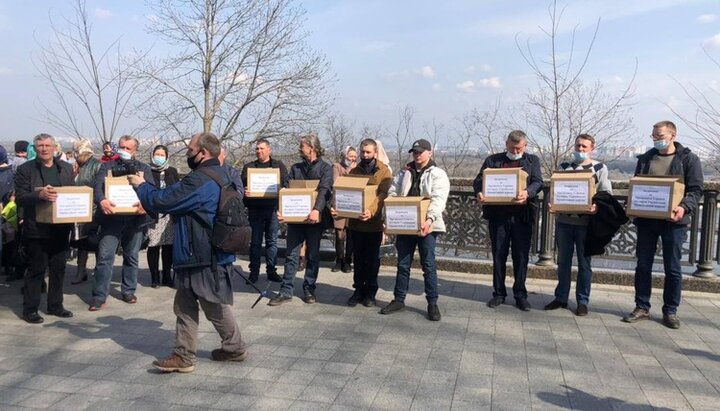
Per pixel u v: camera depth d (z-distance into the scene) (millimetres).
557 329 5348
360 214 5707
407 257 5812
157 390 3928
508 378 4164
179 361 4211
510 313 5859
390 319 5637
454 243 7824
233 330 4371
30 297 5500
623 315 5828
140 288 6949
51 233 5566
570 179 5523
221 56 15094
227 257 4188
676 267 5414
